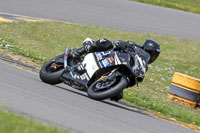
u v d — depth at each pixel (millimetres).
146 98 34562
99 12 77562
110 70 25625
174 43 70125
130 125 20359
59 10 72812
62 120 17547
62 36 58719
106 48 26031
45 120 16750
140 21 77750
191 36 76500
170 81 48781
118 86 24797
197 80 37406
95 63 25969
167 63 58531
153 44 26875
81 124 17672
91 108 22516
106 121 19797
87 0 84625
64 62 27578
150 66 54688
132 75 25250
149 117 25734
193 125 28266
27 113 17219
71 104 22172
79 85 26734
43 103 20375
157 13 86812
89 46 27156
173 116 30578
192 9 97875
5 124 13641
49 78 28375
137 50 26219
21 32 54219
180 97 37781
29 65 36938
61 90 26938
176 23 82250
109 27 70188
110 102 27938
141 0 94875
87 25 68438
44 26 60875
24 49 44594
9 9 65938
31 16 65062
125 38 66062
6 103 18234
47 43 53188
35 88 24766
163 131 21234
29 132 13305
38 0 76438
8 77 26156
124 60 25016
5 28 53594
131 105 29578
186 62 61125
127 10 83688
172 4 97750
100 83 25328
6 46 42688
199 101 37594
